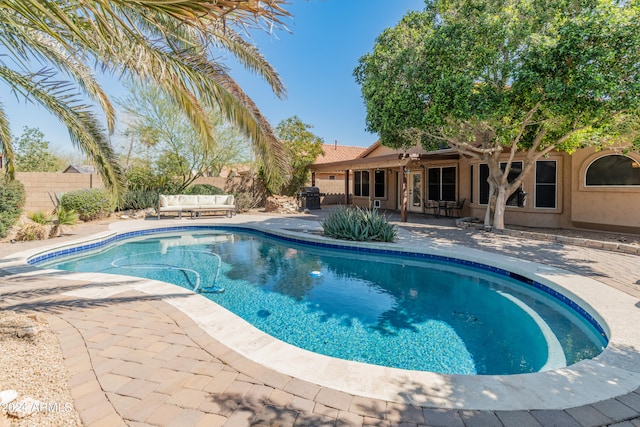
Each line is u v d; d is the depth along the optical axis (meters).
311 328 4.44
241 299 5.50
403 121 9.05
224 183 18.42
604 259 6.70
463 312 4.96
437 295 5.70
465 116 7.97
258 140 4.66
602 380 2.62
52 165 26.33
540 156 10.38
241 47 4.71
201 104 4.91
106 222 12.66
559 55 6.98
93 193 12.80
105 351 2.98
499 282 6.35
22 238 8.80
